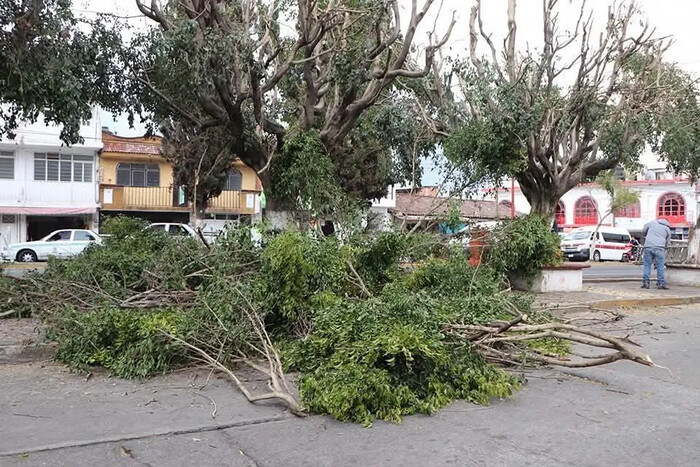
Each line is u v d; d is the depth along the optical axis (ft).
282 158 43.09
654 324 34.27
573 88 48.65
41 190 105.09
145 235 39.81
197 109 47.75
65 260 33.76
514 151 44.11
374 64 44.73
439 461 13.66
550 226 48.49
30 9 30.83
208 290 26.13
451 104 51.39
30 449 13.99
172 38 36.52
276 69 44.45
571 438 15.23
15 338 25.26
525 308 26.68
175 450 14.14
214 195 81.82
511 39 47.78
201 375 21.16
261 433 15.39
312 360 20.35
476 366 19.34
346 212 38.75
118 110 43.86
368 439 15.03
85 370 21.20
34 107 33.50
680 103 51.16
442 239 38.32
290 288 24.25
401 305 20.77
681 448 14.60
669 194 161.07
